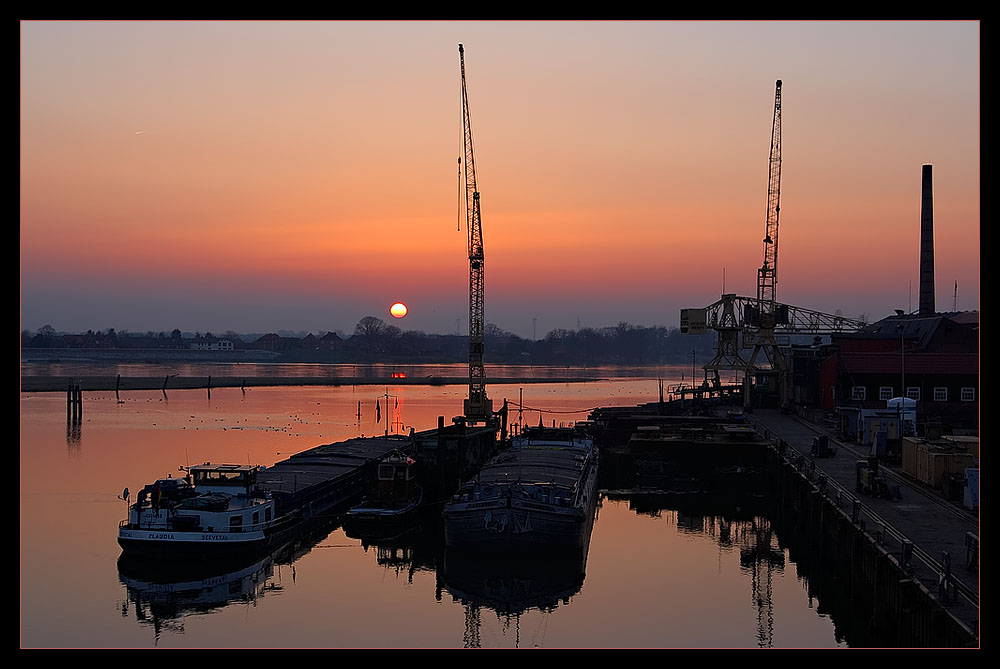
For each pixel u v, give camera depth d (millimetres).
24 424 166000
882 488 64562
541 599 59500
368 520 75812
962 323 141000
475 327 136750
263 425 167125
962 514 58594
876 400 112625
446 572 66188
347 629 53875
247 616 55875
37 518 78562
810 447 97250
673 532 79625
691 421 121562
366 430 159125
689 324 151750
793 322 153125
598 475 104062
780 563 68562
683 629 53812
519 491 66812
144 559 63062
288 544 70375
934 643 37625
